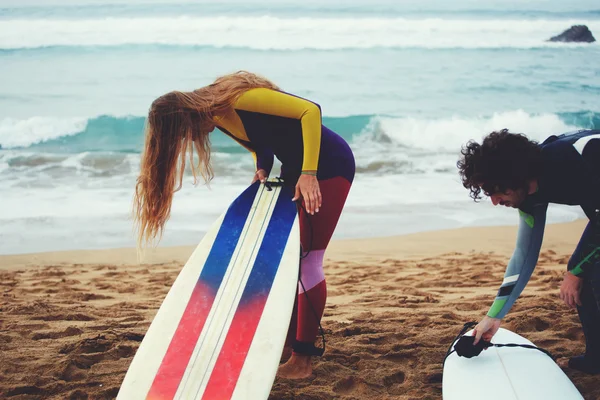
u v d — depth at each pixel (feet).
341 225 25.67
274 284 9.20
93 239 24.07
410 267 20.47
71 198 29.07
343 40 59.06
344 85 49.75
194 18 61.05
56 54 53.93
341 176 9.86
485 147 7.70
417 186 31.22
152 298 16.93
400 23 62.90
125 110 43.01
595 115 44.11
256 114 9.32
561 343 11.48
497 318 8.89
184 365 8.59
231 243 9.82
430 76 52.03
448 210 27.73
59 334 12.84
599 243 8.37
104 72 50.83
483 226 25.71
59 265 21.22
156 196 9.34
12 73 49.83
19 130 40.01
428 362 10.99
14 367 10.93
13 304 15.57
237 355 8.60
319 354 10.38
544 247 22.82
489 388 8.70
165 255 22.39
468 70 53.57
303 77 51.26
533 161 7.68
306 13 63.77
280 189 10.23
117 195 29.63
